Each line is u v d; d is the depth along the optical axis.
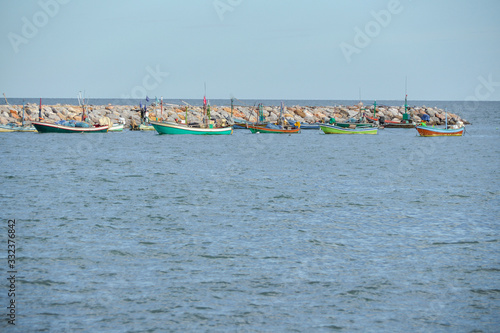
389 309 59.72
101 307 59.53
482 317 58.00
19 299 61.25
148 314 58.03
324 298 62.34
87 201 118.06
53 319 56.66
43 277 67.88
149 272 70.12
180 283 66.44
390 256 77.62
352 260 75.62
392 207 114.06
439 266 73.38
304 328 55.41
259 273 70.06
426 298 62.62
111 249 80.06
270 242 84.62
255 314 58.28
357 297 62.66
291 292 63.97
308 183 148.88
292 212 107.94
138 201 118.69
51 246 81.25
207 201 119.44
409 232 91.62
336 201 120.62
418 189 139.25
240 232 91.00
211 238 86.75
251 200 121.06
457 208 113.50
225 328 55.31
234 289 64.69
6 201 116.62
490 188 141.75
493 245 83.62
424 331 55.00
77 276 68.44
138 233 89.62
